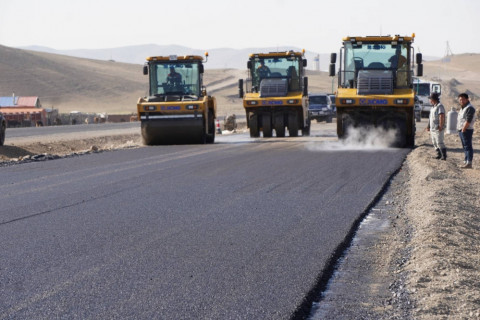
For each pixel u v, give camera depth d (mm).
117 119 150625
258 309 7395
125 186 17875
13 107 128250
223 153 28922
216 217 13141
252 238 11133
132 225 12328
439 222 12328
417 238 11188
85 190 17188
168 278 8664
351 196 15836
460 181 19516
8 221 12859
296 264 9359
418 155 26297
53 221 12805
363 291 8281
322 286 8445
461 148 32250
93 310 7379
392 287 8430
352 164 23375
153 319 7078
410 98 31047
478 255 10195
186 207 14344
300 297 7809
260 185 17875
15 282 8516
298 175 20141
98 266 9297
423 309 7422
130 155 28875
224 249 10312
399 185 18203
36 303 7637
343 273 9156
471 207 15141
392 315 7328
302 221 12695
